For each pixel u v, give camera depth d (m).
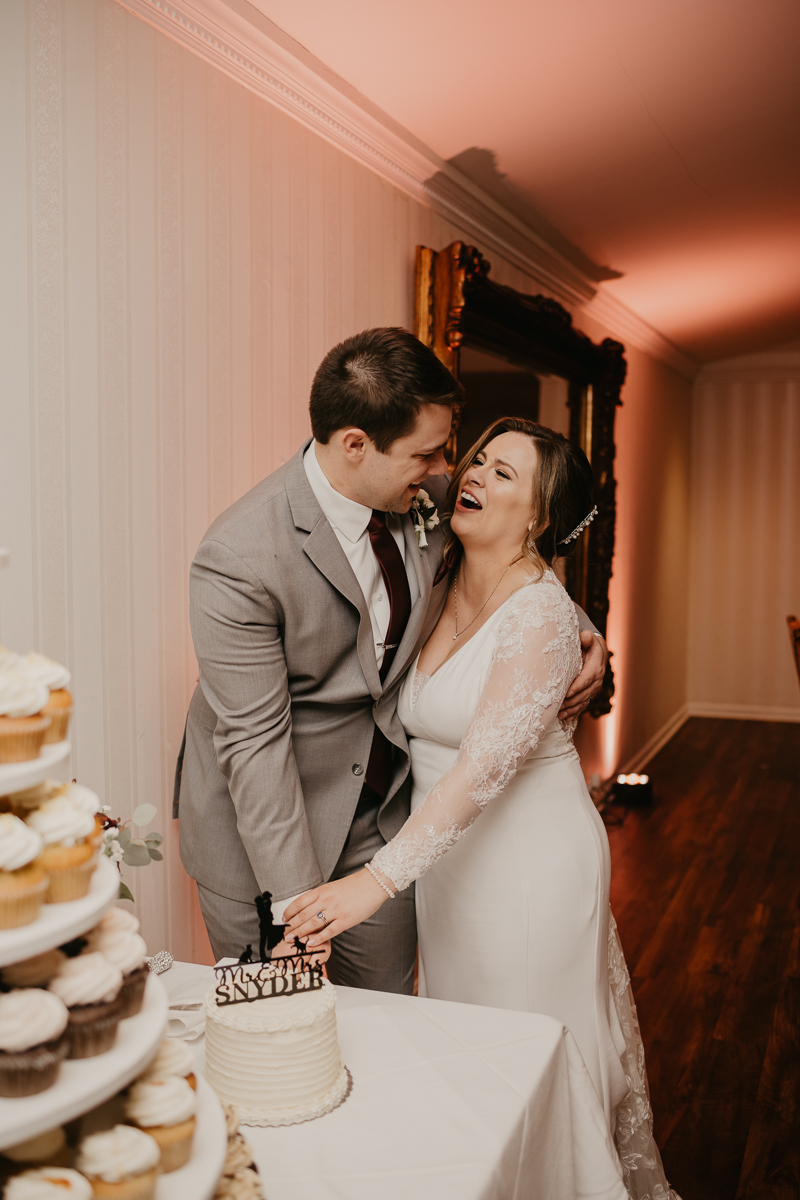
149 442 1.98
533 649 1.61
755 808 5.33
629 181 3.46
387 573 1.76
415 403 1.53
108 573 1.89
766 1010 3.03
